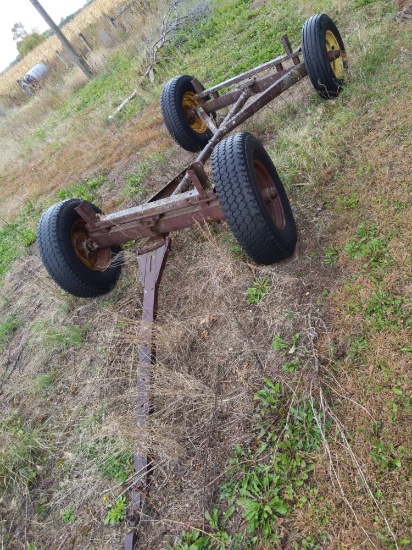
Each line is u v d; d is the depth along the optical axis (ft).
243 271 11.43
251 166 9.78
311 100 16.21
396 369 7.91
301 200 12.30
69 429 11.26
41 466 10.73
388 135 12.13
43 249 12.10
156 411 9.74
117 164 23.31
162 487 8.77
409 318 8.40
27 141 38.93
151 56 33.96
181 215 11.30
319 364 8.68
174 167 18.57
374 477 7.04
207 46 29.76
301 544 6.98
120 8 56.70
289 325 9.67
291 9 25.25
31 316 16.24
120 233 12.26
